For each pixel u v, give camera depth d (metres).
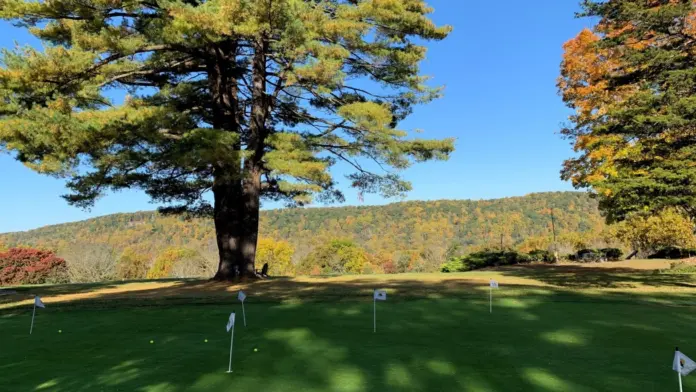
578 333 6.89
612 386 4.55
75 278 33.09
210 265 40.34
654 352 5.80
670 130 12.95
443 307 9.64
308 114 19.72
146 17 14.50
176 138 15.00
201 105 18.50
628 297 10.92
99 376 5.17
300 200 21.06
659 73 13.70
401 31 16.59
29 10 12.95
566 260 29.97
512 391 4.43
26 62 12.25
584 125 19.94
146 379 4.96
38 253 33.16
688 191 12.15
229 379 4.89
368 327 7.61
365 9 15.39
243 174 14.70
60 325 8.70
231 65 18.45
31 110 12.19
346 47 15.88
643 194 12.48
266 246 56.03
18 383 5.02
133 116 13.02
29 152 12.58
